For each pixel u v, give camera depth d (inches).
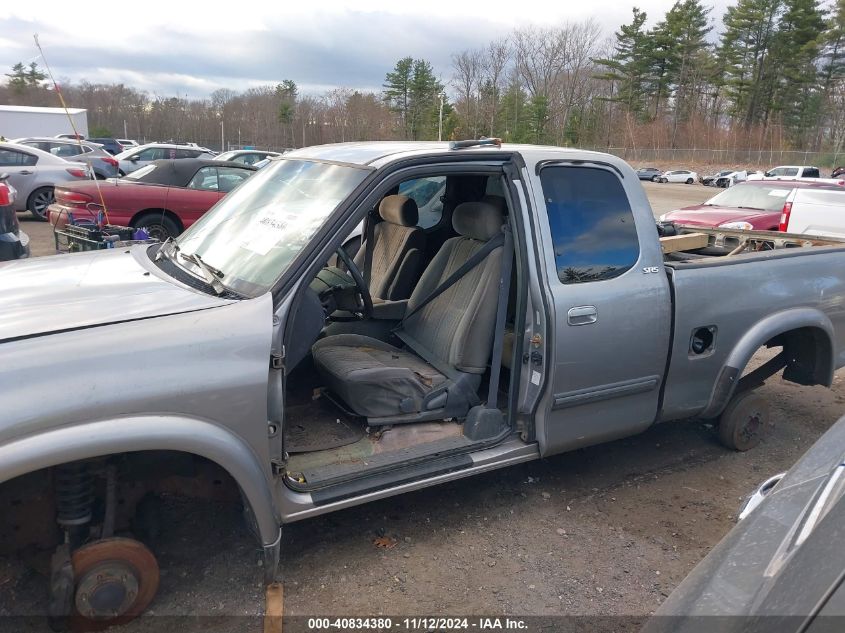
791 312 165.6
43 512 104.7
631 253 143.3
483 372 142.3
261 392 104.3
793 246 203.5
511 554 131.4
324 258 116.7
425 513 144.7
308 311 117.9
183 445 97.9
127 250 152.5
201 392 99.7
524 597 119.0
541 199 134.9
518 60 2285.9
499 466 134.3
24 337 98.1
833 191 440.1
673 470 169.5
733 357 158.2
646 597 120.5
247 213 138.8
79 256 148.2
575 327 132.6
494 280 140.3
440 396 136.3
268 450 106.8
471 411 136.4
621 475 165.8
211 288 117.3
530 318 133.6
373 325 163.0
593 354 135.9
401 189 197.8
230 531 133.4
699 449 181.8
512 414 137.3
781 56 2613.2
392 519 141.8
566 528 141.5
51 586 102.1
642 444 183.9
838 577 53.5
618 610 116.9
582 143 2447.1
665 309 144.9
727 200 523.2
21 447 88.4
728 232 217.8
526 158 135.9
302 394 147.4
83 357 95.4
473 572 125.4
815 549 59.7
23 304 111.6
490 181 164.6
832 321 173.5
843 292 174.9
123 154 849.5
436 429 135.9
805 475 80.0
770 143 2529.5
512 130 2142.0
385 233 178.9
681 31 2721.5
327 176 131.3
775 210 479.5
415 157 126.6
